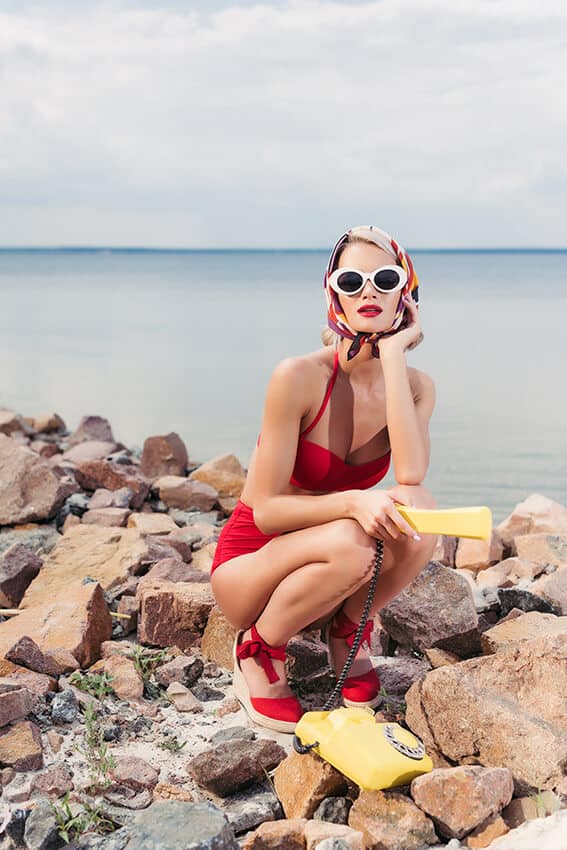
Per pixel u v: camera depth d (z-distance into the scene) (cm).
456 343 2236
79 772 307
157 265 16875
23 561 461
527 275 10300
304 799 285
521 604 415
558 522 569
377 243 311
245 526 339
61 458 760
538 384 1561
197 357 1884
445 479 910
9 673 355
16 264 17325
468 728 300
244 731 327
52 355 1912
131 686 359
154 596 396
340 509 306
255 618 337
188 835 250
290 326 2667
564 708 305
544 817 270
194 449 1027
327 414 320
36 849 269
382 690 352
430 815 269
